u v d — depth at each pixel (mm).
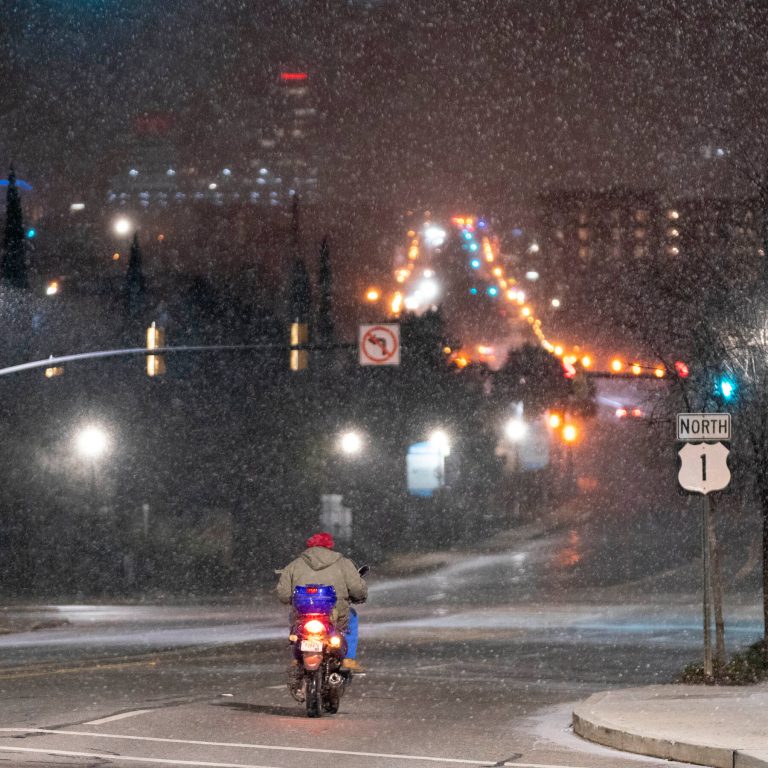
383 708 49594
